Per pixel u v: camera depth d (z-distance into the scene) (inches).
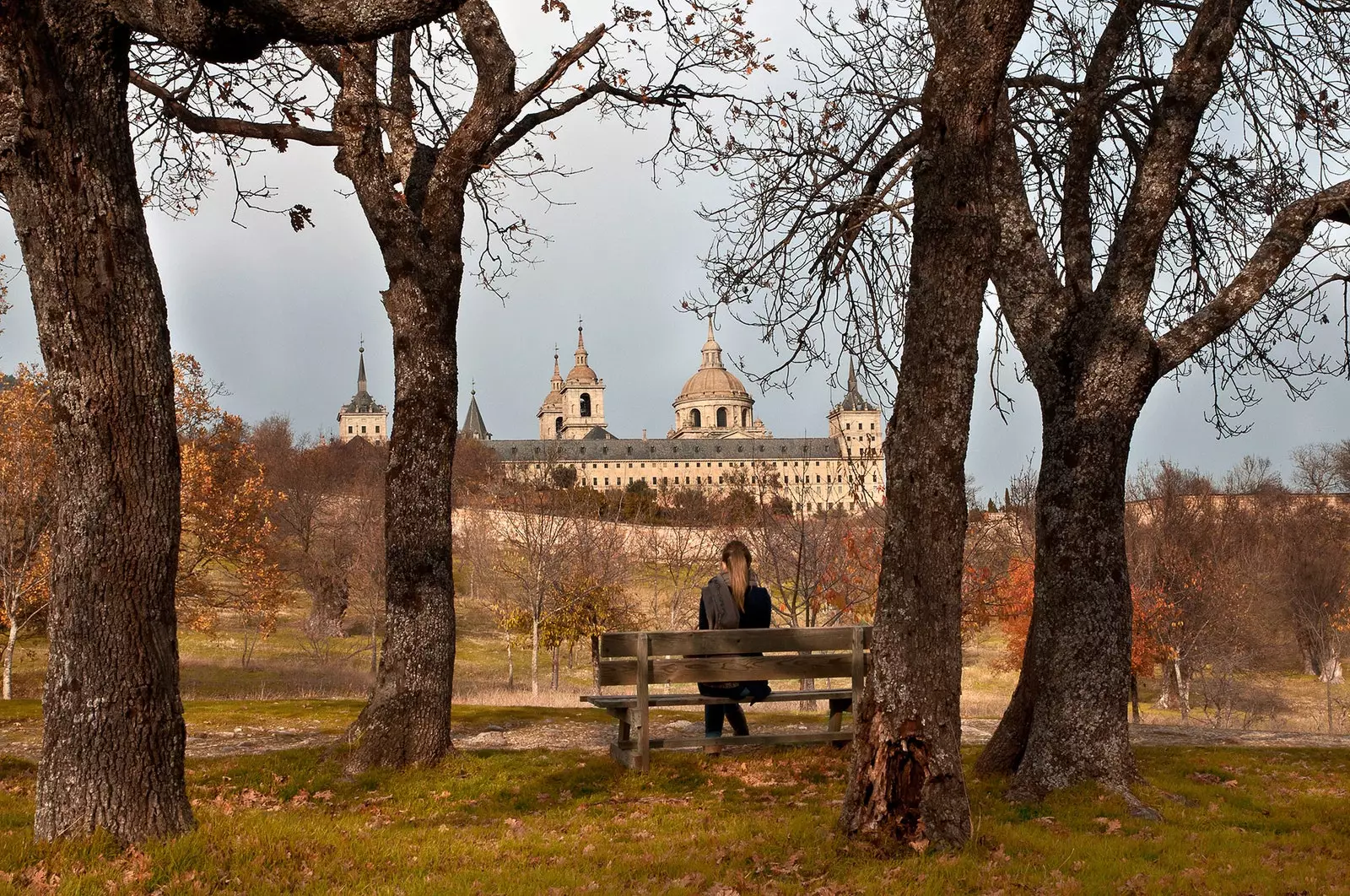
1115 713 317.4
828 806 292.5
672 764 352.8
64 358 224.7
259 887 210.7
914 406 256.5
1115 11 360.5
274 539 2023.9
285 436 3526.1
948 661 249.3
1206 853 248.5
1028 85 406.3
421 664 358.9
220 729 482.0
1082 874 227.6
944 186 255.9
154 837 227.6
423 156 397.7
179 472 238.7
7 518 1038.4
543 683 1668.3
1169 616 1322.6
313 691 1314.0
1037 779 316.2
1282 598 1825.8
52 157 221.3
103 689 225.5
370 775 342.0
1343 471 2522.1
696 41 439.5
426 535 365.1
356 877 222.5
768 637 349.1
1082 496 325.7
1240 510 1911.9
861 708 255.8
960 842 243.4
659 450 7362.2
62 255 223.3
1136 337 329.1
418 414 369.1
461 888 213.9
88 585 225.3
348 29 226.4
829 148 436.5
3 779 339.6
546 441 7278.5
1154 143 335.0
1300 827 284.0
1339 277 397.1
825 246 423.2
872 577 1023.6
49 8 219.0
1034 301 348.8
